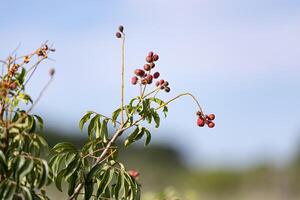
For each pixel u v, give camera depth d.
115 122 5.32
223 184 48.28
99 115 5.36
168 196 8.92
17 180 4.52
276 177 47.50
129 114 5.28
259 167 49.19
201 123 5.42
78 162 5.18
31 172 4.78
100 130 5.36
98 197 5.21
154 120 5.31
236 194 47.81
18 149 4.66
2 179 4.66
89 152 5.33
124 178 5.24
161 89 5.30
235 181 49.00
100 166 5.18
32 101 4.79
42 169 4.58
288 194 46.28
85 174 5.24
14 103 4.71
